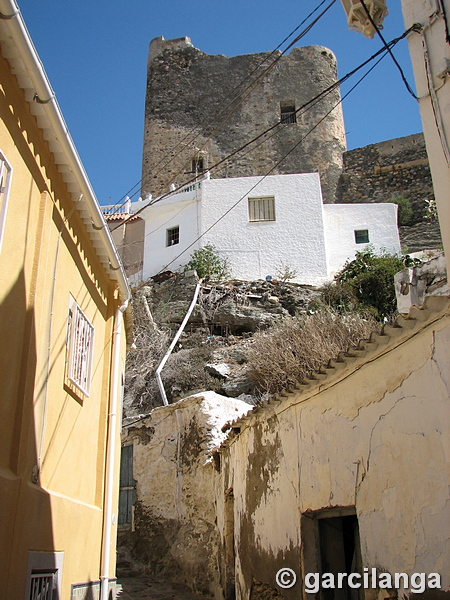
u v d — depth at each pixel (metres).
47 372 5.74
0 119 4.77
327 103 34.97
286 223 25.19
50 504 5.60
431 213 30.44
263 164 33.41
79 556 6.66
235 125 34.38
